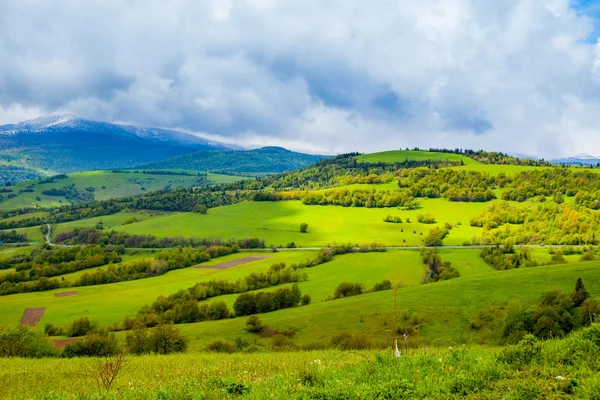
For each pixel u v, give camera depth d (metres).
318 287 117.81
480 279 87.12
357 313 78.62
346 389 12.11
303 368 15.92
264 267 146.88
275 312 89.94
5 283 135.75
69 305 114.62
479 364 13.05
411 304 78.81
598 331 14.06
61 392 15.22
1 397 17.06
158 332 53.62
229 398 12.54
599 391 10.20
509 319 59.53
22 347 51.66
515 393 10.84
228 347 54.69
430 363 14.38
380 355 16.00
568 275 80.75
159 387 14.17
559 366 12.27
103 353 52.50
